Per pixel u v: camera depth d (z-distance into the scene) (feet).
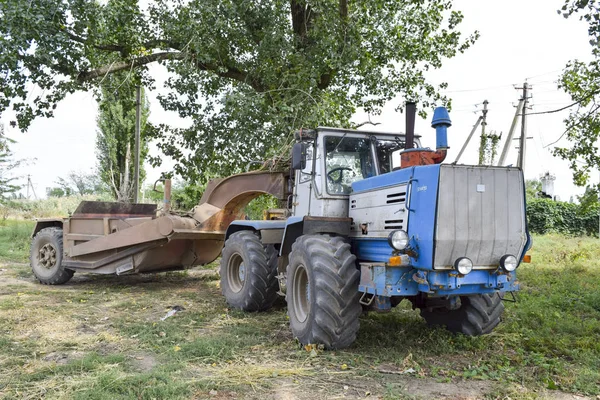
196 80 43.32
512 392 12.98
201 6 39.11
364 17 38.11
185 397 12.50
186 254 29.60
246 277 22.22
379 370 14.66
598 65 27.35
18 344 16.83
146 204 32.32
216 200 28.02
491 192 15.10
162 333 18.37
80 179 130.62
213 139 44.01
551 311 21.76
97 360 14.99
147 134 47.24
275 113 37.68
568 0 22.53
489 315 17.40
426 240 14.56
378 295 15.67
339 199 18.70
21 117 39.52
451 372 14.46
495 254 15.12
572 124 29.19
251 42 42.57
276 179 25.20
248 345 17.01
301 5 41.34
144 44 44.80
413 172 15.39
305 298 17.76
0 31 34.47
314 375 14.15
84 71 41.45
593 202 29.43
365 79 43.21
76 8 36.50
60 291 27.55
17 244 48.37
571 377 14.10
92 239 29.63
